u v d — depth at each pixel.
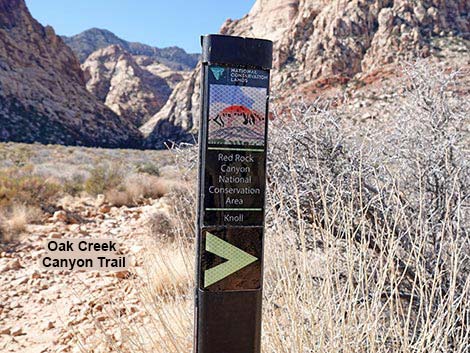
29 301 5.89
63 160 31.45
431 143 3.21
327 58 70.88
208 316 2.18
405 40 64.19
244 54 2.11
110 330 4.11
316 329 2.44
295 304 2.33
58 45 110.75
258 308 2.21
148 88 158.62
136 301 4.66
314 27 78.69
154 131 115.62
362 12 73.69
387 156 3.35
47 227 10.20
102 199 13.95
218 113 2.11
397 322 2.25
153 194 15.71
